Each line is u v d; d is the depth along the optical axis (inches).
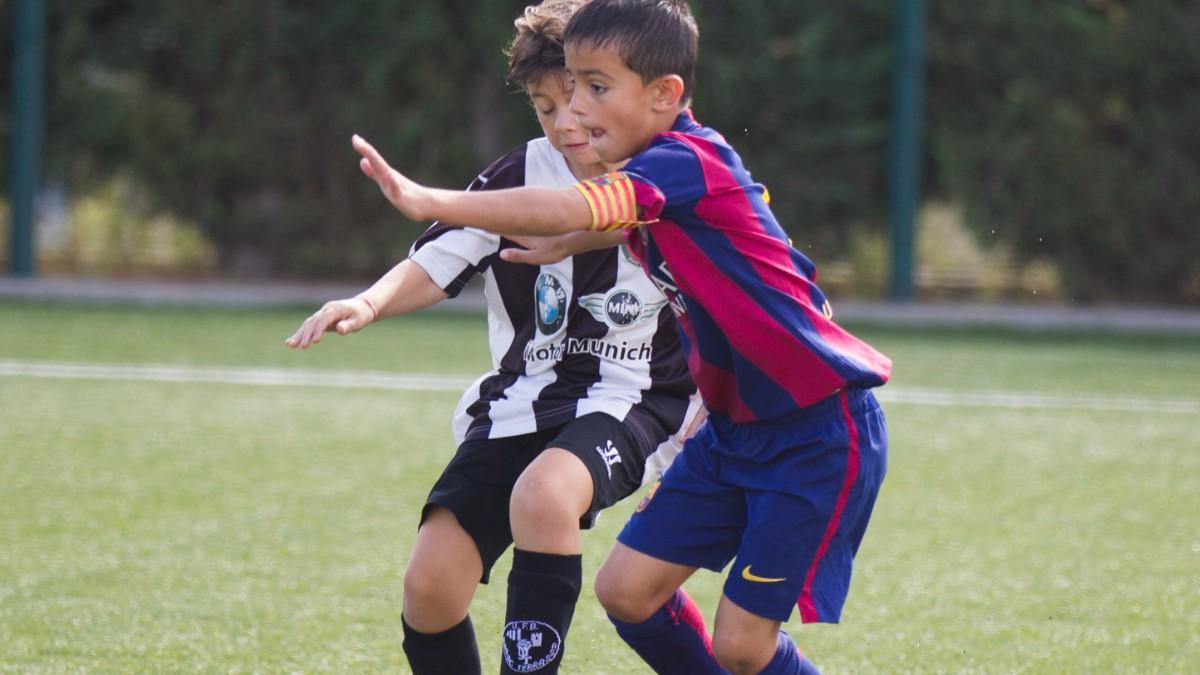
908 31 1592.0
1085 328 1504.7
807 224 1689.2
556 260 367.6
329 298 1572.3
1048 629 510.9
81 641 473.1
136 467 754.2
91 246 1758.1
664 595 367.9
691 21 350.6
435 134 1678.2
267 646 473.4
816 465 348.8
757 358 344.8
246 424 885.2
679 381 399.2
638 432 383.9
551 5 389.4
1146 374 1188.5
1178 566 603.8
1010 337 1433.3
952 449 858.8
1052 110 1653.5
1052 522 679.7
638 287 390.0
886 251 1708.9
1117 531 664.4
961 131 1676.9
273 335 1291.8
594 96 343.0
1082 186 1652.3
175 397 974.4
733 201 337.7
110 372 1069.1
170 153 1689.2
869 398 360.2
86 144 1674.5
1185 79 1652.3
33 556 577.6
